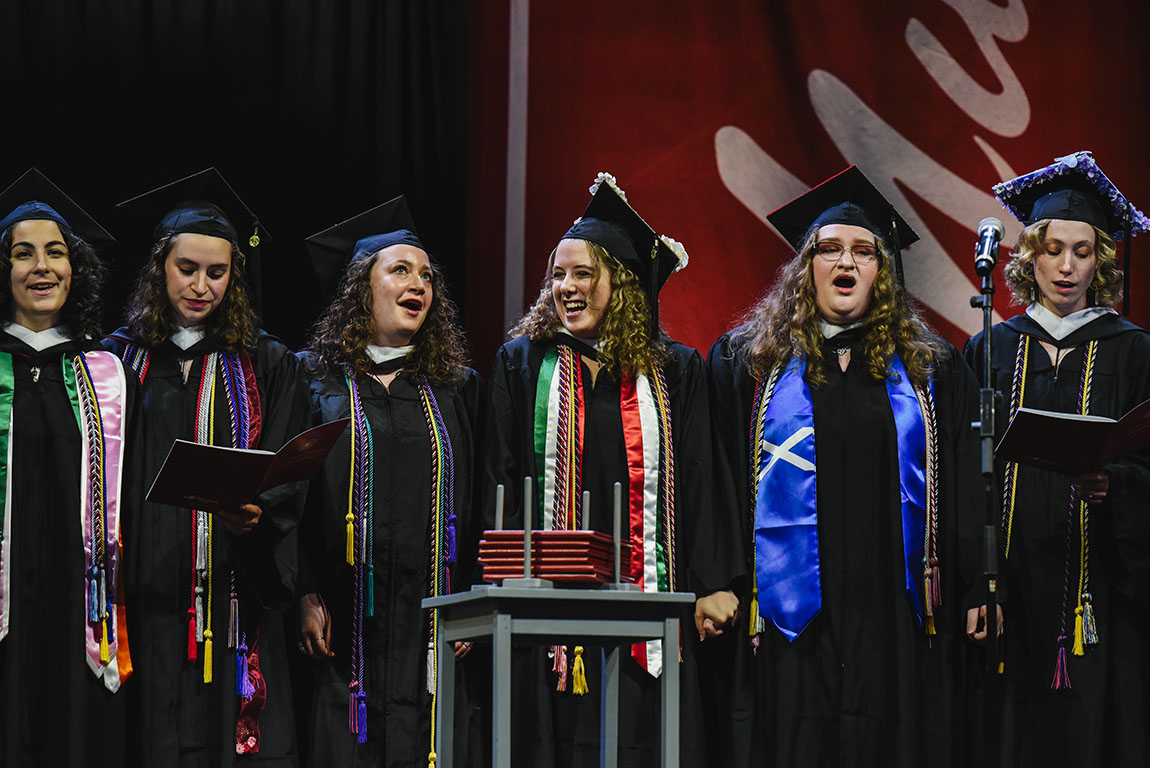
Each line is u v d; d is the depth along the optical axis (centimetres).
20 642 759
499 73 1095
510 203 1085
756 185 1094
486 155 1090
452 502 834
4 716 750
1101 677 820
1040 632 830
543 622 640
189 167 1052
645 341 855
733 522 824
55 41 1048
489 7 1096
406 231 882
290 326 1049
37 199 838
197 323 833
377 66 1074
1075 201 875
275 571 785
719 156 1095
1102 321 866
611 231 868
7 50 1042
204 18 1063
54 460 779
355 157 1064
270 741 790
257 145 1059
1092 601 827
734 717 816
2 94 1040
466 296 1077
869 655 808
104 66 1052
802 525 815
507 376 858
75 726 750
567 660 801
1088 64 1113
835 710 803
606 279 855
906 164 1100
